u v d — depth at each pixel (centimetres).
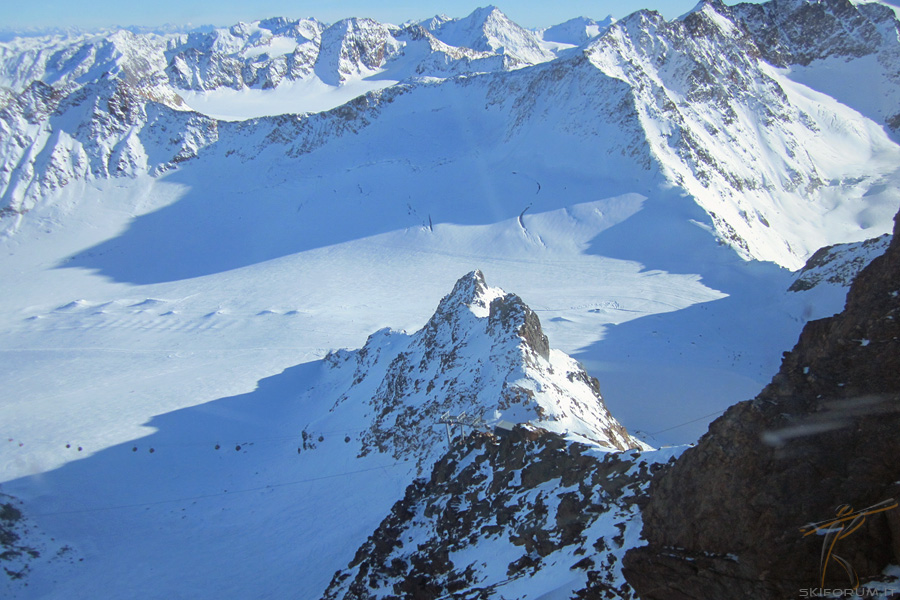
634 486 2098
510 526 2403
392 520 3016
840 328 1694
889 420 1427
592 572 1888
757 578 1456
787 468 1493
